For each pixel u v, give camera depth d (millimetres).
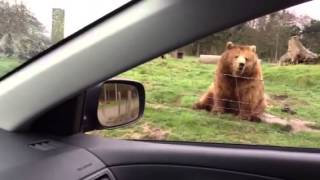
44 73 1518
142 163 2031
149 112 5441
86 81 1459
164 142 2258
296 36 5355
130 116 2072
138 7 1380
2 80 1608
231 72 5461
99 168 1810
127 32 1380
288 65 5477
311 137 5457
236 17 1248
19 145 1594
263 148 2338
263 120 5520
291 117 5484
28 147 1605
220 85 5516
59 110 1796
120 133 4516
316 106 5438
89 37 1451
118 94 2027
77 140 1854
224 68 5441
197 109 5562
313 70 5457
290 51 5438
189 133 5488
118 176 1946
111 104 1999
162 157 2096
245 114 5516
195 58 5434
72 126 1842
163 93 5496
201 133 5492
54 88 1508
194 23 1286
